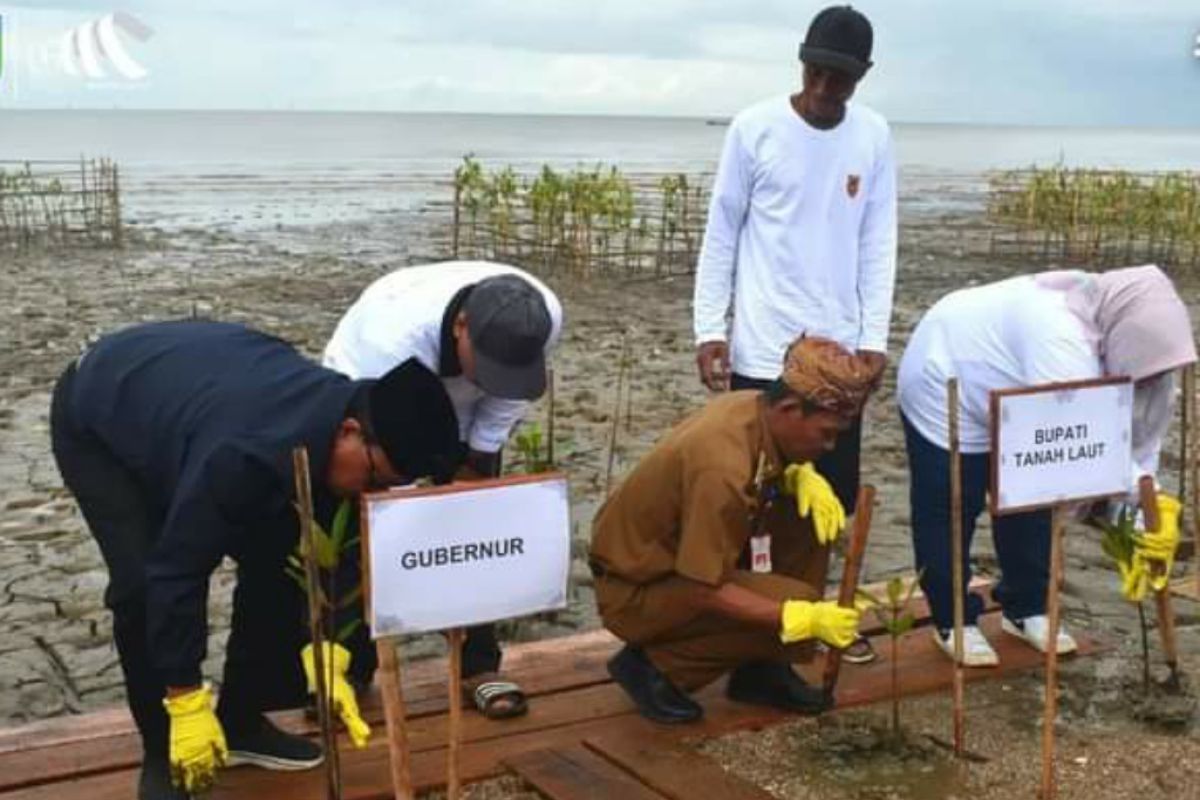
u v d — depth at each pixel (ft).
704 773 12.36
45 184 101.30
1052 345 13.76
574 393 33.40
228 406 10.55
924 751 13.08
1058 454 12.47
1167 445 27.17
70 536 21.83
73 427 11.30
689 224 68.28
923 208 113.29
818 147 14.83
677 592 12.96
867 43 14.49
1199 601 17.42
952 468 12.55
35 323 43.21
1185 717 13.70
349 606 12.37
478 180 63.62
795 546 13.85
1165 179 72.33
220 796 11.91
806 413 12.30
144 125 623.77
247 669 12.02
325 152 267.39
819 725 13.67
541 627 18.04
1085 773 12.66
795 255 14.97
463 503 9.59
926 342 15.01
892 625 12.98
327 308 48.32
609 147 348.18
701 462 12.36
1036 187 69.67
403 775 9.73
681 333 44.09
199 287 53.67
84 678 16.31
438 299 12.53
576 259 60.23
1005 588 15.81
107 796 11.87
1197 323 46.62
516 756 12.71
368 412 10.33
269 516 10.62
